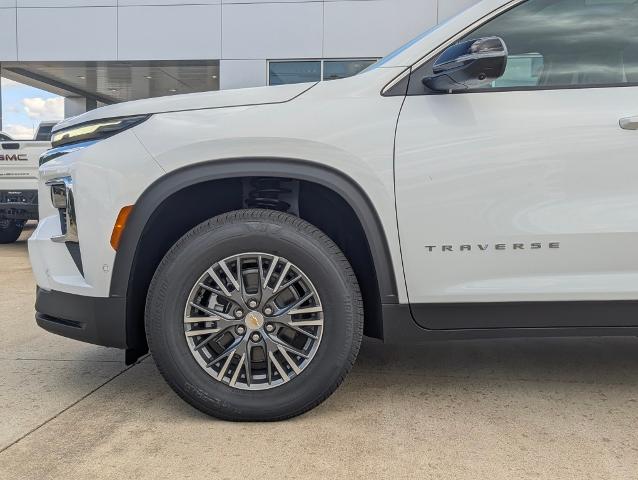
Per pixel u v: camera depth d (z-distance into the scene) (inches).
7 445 89.9
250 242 93.4
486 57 84.0
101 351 140.1
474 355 136.1
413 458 85.5
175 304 93.6
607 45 97.0
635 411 103.2
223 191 101.5
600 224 92.4
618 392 112.4
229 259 93.9
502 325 95.8
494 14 98.0
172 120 94.9
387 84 96.0
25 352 139.1
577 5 97.5
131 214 93.5
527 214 92.7
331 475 80.7
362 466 83.3
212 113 94.7
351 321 95.1
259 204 101.9
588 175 92.0
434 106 94.4
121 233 93.7
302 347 97.9
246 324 94.9
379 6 449.7
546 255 93.2
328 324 94.7
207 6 469.1
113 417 100.4
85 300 95.9
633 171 91.9
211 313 94.9
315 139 92.6
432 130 93.4
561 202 92.4
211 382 95.1
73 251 100.3
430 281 94.4
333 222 104.4
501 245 93.1
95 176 94.0
